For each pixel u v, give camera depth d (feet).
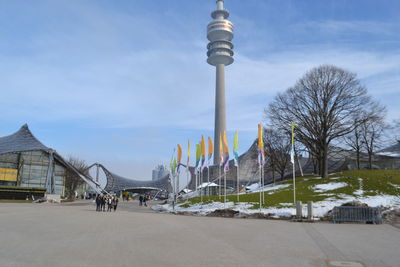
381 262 28.91
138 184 382.63
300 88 143.23
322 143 139.74
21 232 45.34
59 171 268.82
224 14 453.58
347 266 27.25
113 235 43.57
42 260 27.50
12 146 239.91
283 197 110.01
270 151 191.62
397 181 112.78
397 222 72.02
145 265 26.23
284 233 50.34
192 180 290.76
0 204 140.67
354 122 135.54
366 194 103.24
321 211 85.71
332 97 137.49
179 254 31.12
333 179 127.95
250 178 249.96
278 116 147.64
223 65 434.71
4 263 26.18
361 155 191.42
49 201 186.39
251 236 45.88
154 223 62.75
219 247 35.73
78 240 38.73
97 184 249.14
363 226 63.93
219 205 109.19
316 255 32.01
